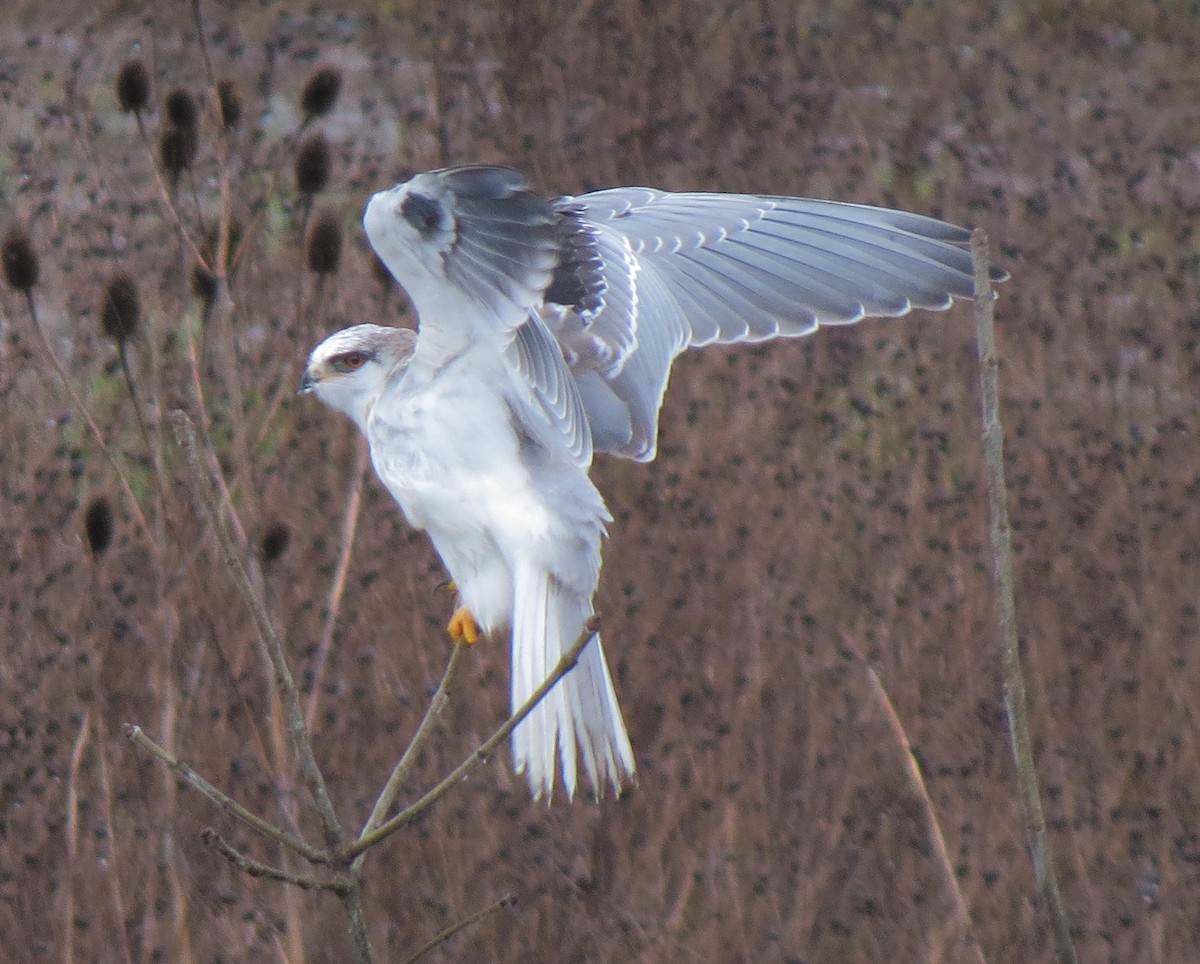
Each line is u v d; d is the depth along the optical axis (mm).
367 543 11453
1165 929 11719
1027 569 12695
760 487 12641
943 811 11883
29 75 13148
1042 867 5797
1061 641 12484
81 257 11500
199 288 9781
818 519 12602
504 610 7340
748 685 12078
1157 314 13680
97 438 9742
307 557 11359
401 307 11812
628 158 13789
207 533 10570
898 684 12195
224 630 10906
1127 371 13547
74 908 10672
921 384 13242
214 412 11070
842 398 13281
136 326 9500
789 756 11945
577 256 8453
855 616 12391
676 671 12047
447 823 11375
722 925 11469
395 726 11328
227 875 10891
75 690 11055
